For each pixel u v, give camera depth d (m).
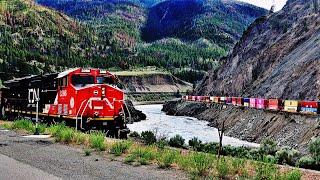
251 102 60.16
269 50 78.38
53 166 12.10
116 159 13.85
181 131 52.78
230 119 60.66
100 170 11.67
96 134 19.66
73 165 12.38
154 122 69.62
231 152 21.44
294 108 46.56
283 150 20.47
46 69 180.25
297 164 18.48
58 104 27.50
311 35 69.56
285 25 83.56
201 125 64.19
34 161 12.94
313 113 41.69
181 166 12.49
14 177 10.42
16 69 155.00
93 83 26.03
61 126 21.55
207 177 11.17
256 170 11.59
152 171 11.84
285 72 62.84
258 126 48.78
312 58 57.62
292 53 69.19
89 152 14.81
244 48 93.44
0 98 39.22
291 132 41.03
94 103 25.56
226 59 104.19
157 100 188.25
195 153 14.05
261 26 94.62
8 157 13.61
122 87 28.17
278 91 59.22
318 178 11.69
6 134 21.08
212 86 98.75
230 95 84.88
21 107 34.00
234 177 11.38
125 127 26.52
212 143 24.17
